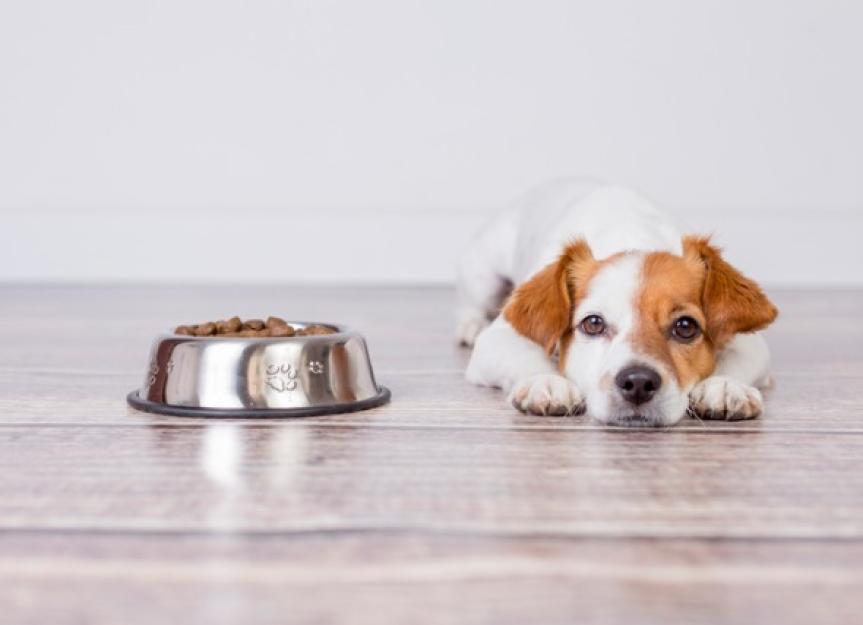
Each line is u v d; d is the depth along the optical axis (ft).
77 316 5.24
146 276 7.06
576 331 3.46
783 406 3.52
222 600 2.32
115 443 3.10
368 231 7.06
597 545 2.51
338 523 2.60
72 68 6.93
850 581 2.38
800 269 6.97
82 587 2.36
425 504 2.69
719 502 2.72
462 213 7.03
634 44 6.85
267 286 6.75
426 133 7.00
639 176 6.95
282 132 7.00
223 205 7.05
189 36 6.92
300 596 2.33
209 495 2.74
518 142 6.98
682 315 3.37
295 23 6.92
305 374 3.40
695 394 3.36
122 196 7.04
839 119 6.86
